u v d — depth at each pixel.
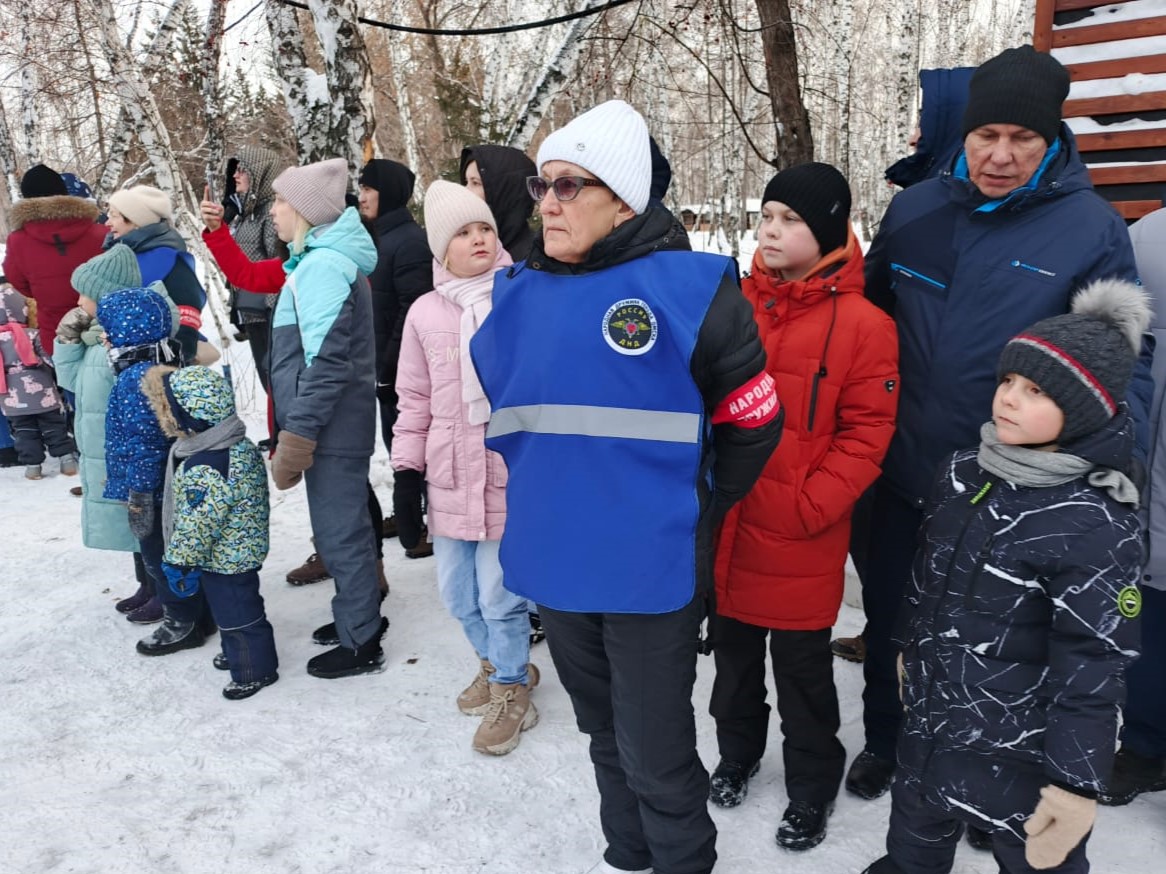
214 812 2.37
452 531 2.57
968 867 2.03
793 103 5.36
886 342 1.99
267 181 4.70
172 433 2.82
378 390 4.07
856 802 2.30
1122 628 1.46
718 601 2.15
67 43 9.87
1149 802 2.25
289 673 3.14
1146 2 3.00
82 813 2.37
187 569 2.81
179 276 3.82
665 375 1.56
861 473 1.98
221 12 8.01
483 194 3.07
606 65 7.52
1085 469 1.52
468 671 3.10
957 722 1.65
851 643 3.01
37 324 5.68
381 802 2.39
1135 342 1.53
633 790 1.84
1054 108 1.83
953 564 1.65
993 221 1.98
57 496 5.51
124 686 3.09
